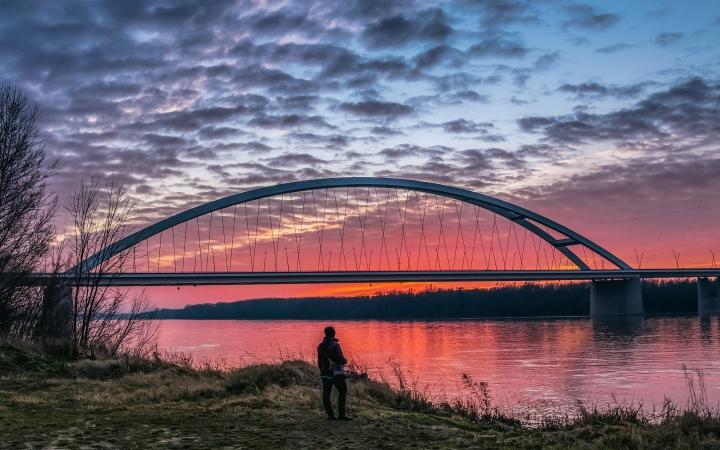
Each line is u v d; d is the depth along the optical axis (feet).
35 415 36.42
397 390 59.16
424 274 395.55
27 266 74.90
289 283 347.77
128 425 34.19
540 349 269.44
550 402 110.22
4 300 72.02
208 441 30.63
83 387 48.39
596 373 176.24
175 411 39.65
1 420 34.24
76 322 75.36
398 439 33.27
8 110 74.33
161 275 303.48
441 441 33.76
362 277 370.73
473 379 155.74
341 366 38.96
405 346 287.28
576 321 558.56
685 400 113.19
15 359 55.67
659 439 35.47
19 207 74.64
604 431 38.40
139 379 51.98
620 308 538.47
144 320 81.82
